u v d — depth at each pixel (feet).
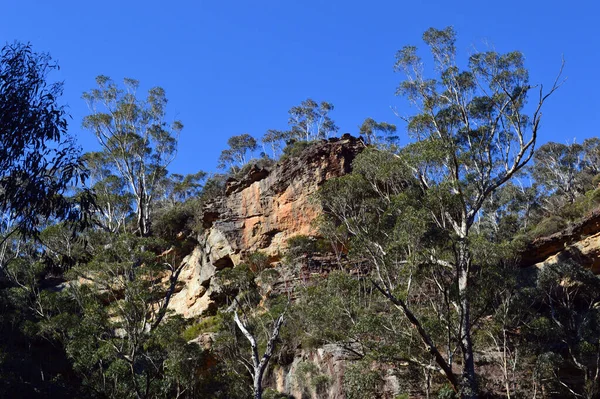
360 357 90.53
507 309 89.45
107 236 122.42
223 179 184.75
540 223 147.43
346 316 88.43
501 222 149.59
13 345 112.78
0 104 57.06
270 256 133.69
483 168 102.68
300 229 134.41
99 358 92.12
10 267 113.39
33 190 57.16
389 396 86.22
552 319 97.86
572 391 85.10
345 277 92.73
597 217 116.47
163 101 183.73
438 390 85.66
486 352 93.45
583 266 114.11
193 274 150.82
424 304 93.35
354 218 90.74
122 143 175.83
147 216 169.89
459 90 105.70
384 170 94.32
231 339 103.14
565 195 203.41
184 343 95.91
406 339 81.10
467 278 85.25
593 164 224.74
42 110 58.44
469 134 103.04
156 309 148.66
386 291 83.25
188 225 164.55
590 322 96.78
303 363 99.66
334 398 91.20
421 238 79.87
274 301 111.14
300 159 143.33
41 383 97.86
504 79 104.37
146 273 106.83
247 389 100.22
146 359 98.84
